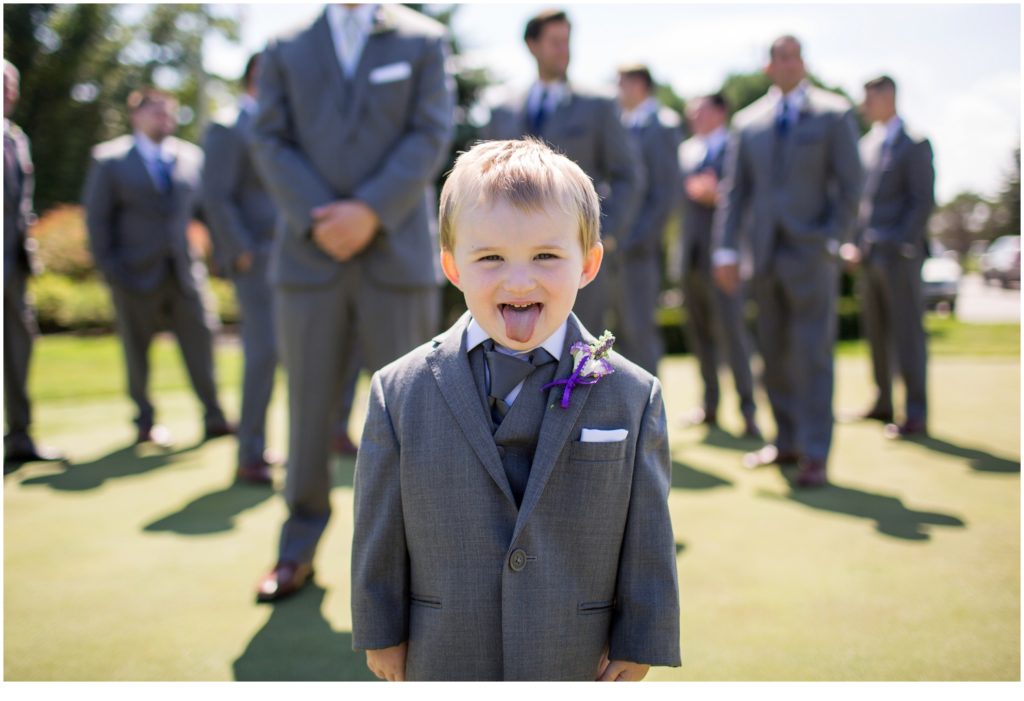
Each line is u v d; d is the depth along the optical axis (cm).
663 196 538
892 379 576
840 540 319
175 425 603
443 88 283
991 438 513
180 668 222
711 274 569
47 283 1349
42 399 701
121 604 267
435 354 147
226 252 435
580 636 142
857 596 264
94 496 402
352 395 490
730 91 2153
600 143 381
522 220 133
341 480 427
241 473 430
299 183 269
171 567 301
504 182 134
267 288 440
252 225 442
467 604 139
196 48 2148
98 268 520
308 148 276
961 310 1761
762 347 452
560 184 137
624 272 530
